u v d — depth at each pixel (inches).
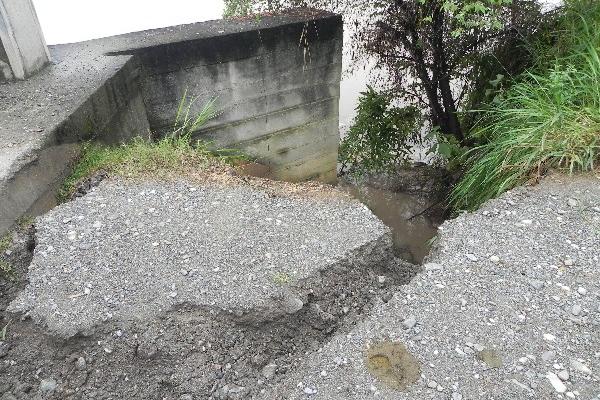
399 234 218.8
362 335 87.3
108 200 122.6
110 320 91.0
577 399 75.0
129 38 197.2
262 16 218.4
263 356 91.5
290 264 102.7
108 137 160.6
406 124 237.3
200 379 86.7
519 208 119.1
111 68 169.5
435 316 90.0
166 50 188.4
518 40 203.3
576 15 185.0
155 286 97.1
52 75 165.9
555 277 98.2
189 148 151.0
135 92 182.1
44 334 90.4
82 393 86.0
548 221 114.0
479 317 89.6
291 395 78.5
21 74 161.6
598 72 150.3
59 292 96.2
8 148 121.6
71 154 137.6
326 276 102.3
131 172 134.4
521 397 75.5
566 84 149.9
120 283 98.0
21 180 116.4
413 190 251.4
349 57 263.7
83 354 89.4
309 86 230.8
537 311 90.5
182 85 199.0
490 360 81.6
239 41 200.5
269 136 235.9
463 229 113.0
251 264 102.6
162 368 88.4
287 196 126.2
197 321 92.6
